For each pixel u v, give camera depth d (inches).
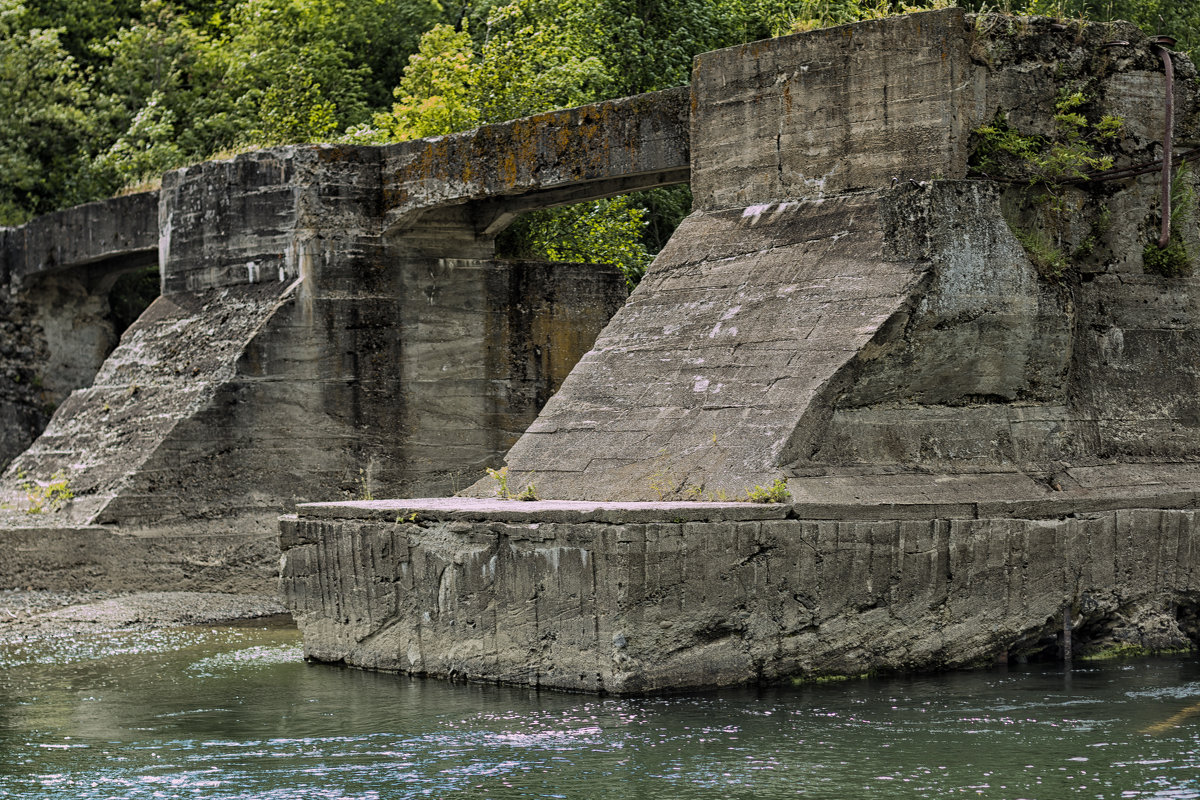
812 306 761.6
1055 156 811.4
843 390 717.3
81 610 953.5
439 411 1149.7
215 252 1179.9
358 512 736.3
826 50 821.2
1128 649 772.6
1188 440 848.3
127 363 1195.3
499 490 780.0
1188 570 797.2
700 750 558.3
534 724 597.9
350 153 1127.6
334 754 565.6
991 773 526.6
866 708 625.0
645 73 1596.9
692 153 880.3
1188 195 869.8
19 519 1064.8
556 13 1635.1
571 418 798.5
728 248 833.5
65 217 1421.0
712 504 658.8
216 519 1076.5
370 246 1130.0
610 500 732.7
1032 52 815.1
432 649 704.4
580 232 1419.8
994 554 722.8
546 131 1018.1
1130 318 843.4
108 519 1042.1
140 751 576.7
